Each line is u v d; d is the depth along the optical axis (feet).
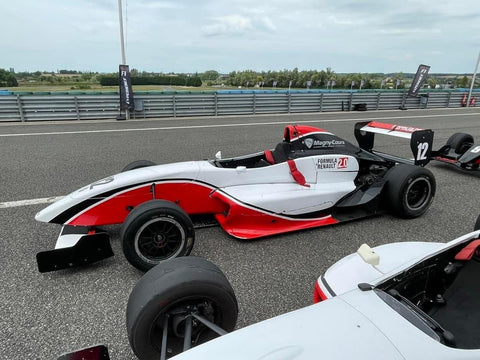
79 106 42.14
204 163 13.32
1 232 13.30
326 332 4.92
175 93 45.78
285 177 13.79
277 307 9.30
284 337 4.85
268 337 4.87
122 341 8.09
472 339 6.66
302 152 14.14
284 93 52.37
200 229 13.71
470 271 7.77
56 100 41.19
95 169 21.56
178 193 12.35
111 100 43.27
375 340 4.79
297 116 48.52
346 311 5.40
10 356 7.60
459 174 22.11
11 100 39.99
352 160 14.66
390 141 32.14
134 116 44.27
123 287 10.11
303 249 12.34
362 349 4.63
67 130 35.27
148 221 9.88
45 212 11.39
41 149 26.78
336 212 14.25
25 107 40.55
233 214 12.43
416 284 7.17
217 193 12.73
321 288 7.68
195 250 12.16
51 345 7.93
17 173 20.68
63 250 10.25
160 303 6.18
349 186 14.42
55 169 21.52
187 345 6.05
